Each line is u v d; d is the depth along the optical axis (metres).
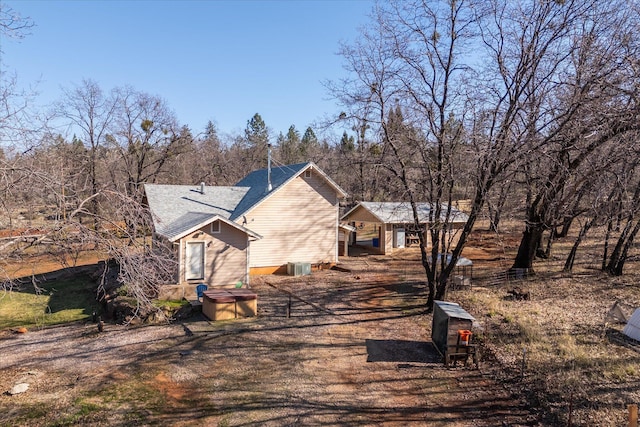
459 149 15.32
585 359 11.36
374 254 32.03
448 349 12.23
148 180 43.78
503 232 37.12
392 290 20.77
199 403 10.17
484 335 13.82
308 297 19.80
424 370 11.95
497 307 16.58
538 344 12.72
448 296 18.48
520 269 21.89
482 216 16.64
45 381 11.55
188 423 9.31
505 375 11.34
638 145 11.11
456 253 16.81
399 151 16.83
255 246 25.30
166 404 10.12
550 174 15.84
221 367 12.18
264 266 25.48
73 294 22.06
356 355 13.01
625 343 12.59
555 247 30.09
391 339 14.30
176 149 42.06
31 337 15.75
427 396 10.51
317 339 14.34
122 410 9.83
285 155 67.31
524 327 13.94
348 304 18.48
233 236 21.42
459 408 9.92
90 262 29.61
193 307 17.45
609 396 9.63
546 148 14.32
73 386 11.16
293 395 10.55
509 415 9.55
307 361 12.57
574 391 9.95
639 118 10.57
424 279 22.94
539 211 20.27
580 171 14.65
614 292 18.20
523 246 22.16
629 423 7.84
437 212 16.73
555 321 14.80
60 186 10.25
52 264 29.75
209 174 52.69
